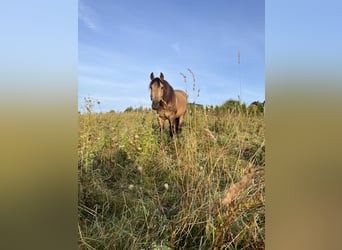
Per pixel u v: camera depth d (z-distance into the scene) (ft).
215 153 7.70
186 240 6.74
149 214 7.06
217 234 6.65
